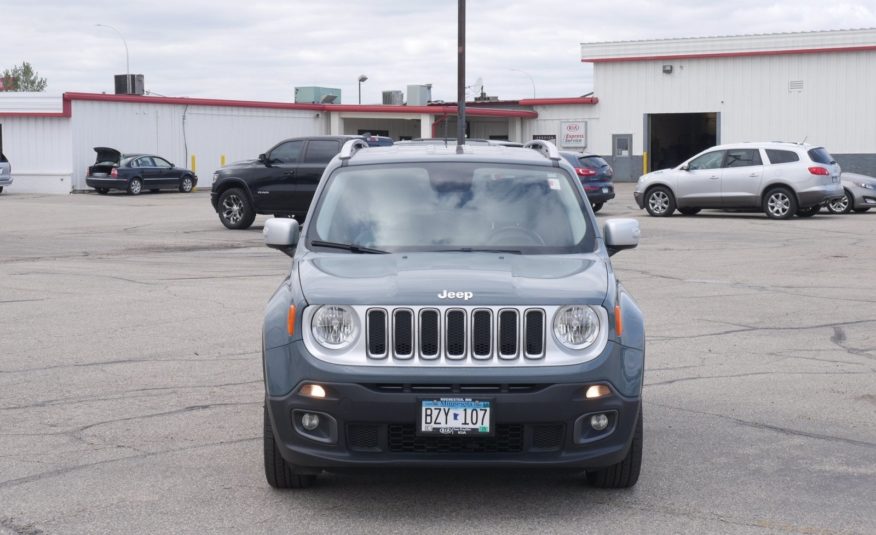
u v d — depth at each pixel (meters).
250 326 10.52
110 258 16.92
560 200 6.37
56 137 41.75
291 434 5.18
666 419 7.09
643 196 26.83
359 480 5.80
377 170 6.55
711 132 51.56
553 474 5.91
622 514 5.25
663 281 14.13
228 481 5.76
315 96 50.72
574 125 50.00
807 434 6.73
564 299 5.18
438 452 5.11
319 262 5.81
